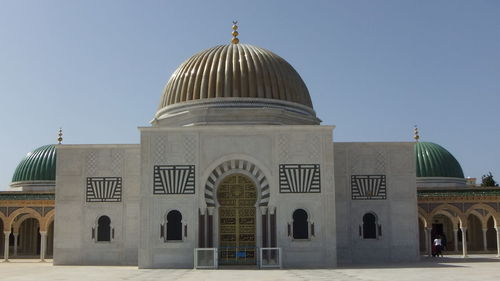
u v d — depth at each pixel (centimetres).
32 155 5038
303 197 2886
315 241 2853
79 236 3181
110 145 3234
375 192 3200
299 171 2903
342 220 3178
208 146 2927
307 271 2514
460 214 3847
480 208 3853
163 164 2909
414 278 2069
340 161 3222
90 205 3200
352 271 2477
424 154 4997
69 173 3225
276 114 3272
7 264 3328
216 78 3366
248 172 2934
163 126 3188
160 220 2870
